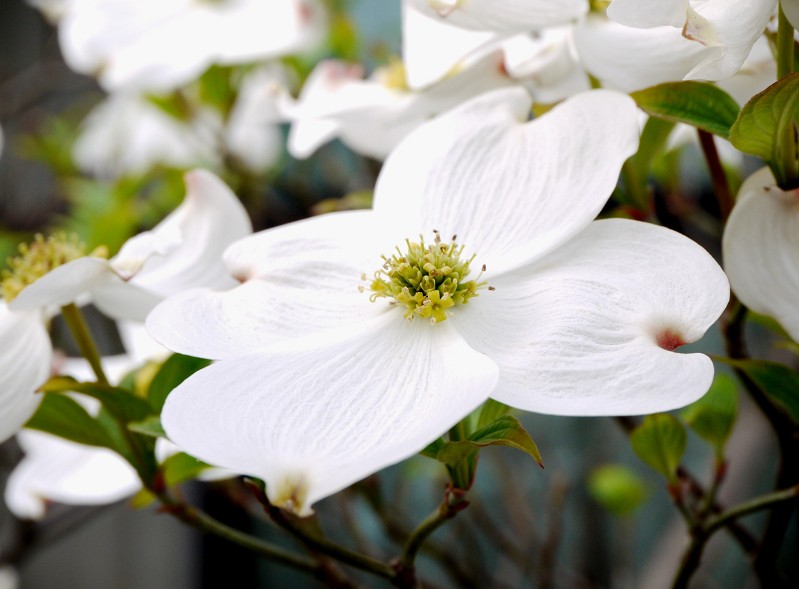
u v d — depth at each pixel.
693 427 0.41
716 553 0.59
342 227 0.38
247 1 0.65
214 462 0.33
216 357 0.35
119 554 1.01
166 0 0.65
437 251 0.37
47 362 0.39
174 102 0.70
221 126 0.69
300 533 0.38
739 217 0.36
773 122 0.36
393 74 0.44
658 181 0.55
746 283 0.36
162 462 0.41
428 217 0.38
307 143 0.46
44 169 0.98
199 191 0.40
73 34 0.66
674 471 0.41
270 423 0.34
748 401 0.64
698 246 0.36
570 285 0.36
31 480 0.45
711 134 0.39
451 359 0.35
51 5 0.69
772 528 0.40
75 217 0.71
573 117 0.38
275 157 0.76
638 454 0.41
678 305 0.35
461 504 0.37
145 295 0.39
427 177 0.38
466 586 0.54
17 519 0.58
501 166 0.38
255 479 0.38
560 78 0.41
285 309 0.37
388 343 0.36
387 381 0.35
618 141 0.37
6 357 0.38
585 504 0.81
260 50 0.63
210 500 0.94
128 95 0.76
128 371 0.43
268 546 0.42
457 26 0.38
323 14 0.69
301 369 0.35
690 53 0.37
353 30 0.73
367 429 0.34
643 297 0.35
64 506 0.60
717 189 0.40
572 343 0.35
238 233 0.40
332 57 0.73
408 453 0.33
